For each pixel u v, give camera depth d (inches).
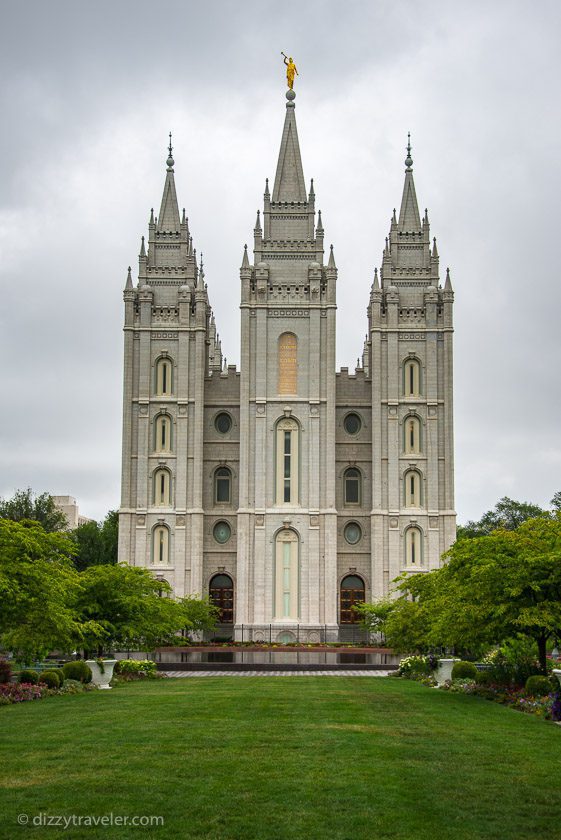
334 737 1082.7
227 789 810.2
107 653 2593.5
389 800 781.3
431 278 3846.0
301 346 3759.8
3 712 1343.5
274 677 2263.8
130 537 3708.2
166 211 3927.2
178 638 3065.9
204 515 3777.1
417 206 3912.4
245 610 3592.5
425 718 1285.7
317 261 3806.6
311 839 679.1
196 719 1242.0
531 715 1339.8
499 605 1547.7
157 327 3821.4
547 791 821.2
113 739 1058.1
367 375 3878.0
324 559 3629.4
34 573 1606.8
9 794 792.3
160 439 3784.5
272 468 3693.4
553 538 1598.2
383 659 3038.9
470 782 850.1
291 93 3954.2
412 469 3737.7
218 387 3870.6
